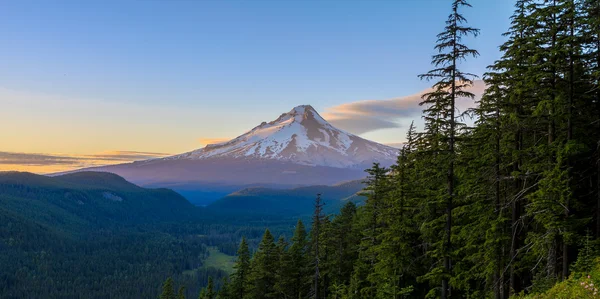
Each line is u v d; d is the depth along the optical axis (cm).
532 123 1858
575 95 1758
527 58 1867
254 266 4447
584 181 1972
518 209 2038
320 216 3603
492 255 2038
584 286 1271
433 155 2073
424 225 2270
